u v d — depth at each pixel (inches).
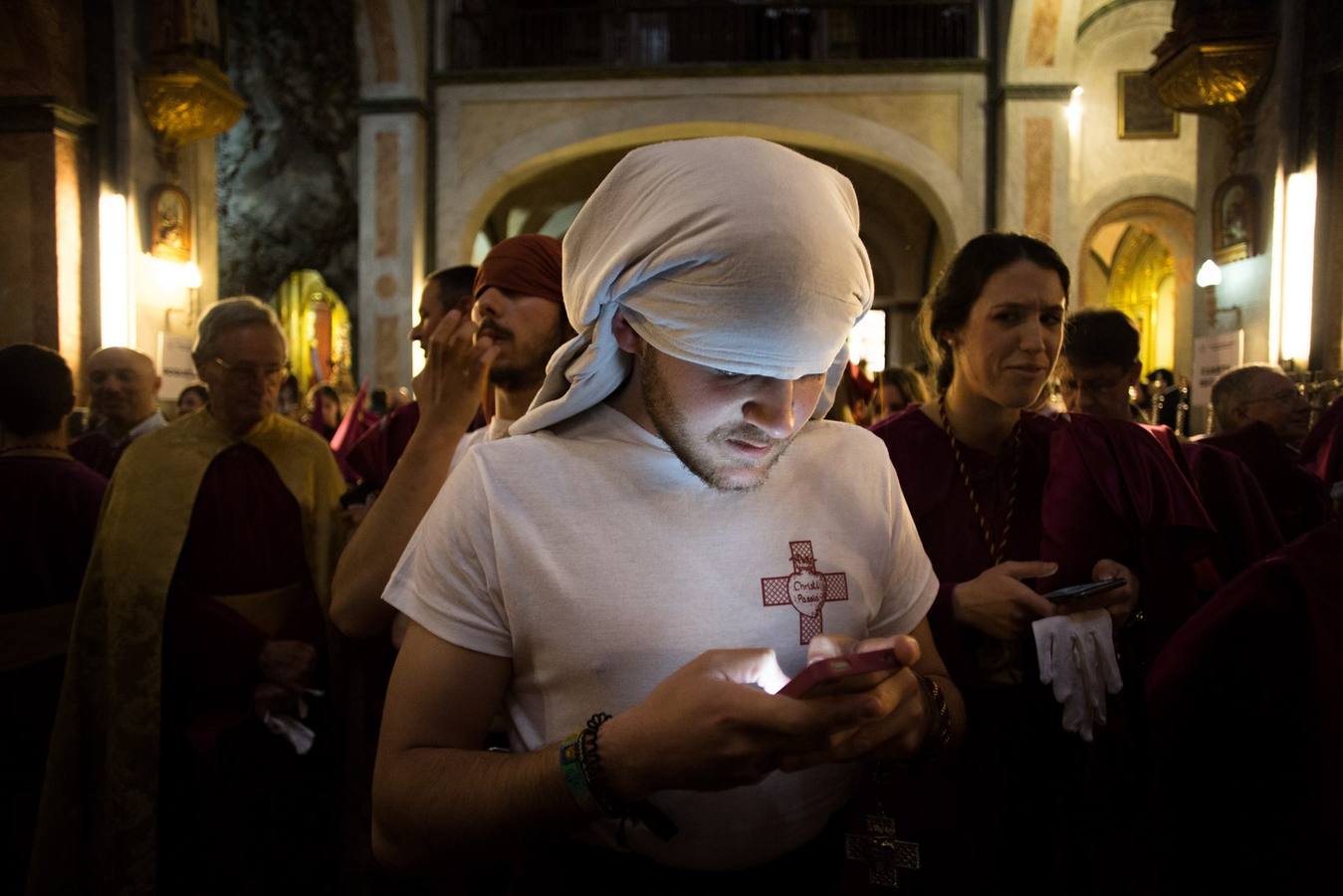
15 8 322.3
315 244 562.9
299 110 564.1
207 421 99.8
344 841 99.2
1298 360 284.8
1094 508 62.3
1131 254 756.0
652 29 613.6
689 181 32.6
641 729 30.9
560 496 36.3
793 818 38.4
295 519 100.2
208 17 369.1
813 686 28.9
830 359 33.7
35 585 98.9
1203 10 300.5
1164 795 51.4
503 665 37.4
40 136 334.3
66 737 91.0
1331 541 47.1
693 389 33.5
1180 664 48.9
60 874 89.8
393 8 531.2
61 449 104.0
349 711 100.1
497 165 550.3
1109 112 553.6
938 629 58.0
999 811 59.4
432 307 93.6
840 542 39.2
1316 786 44.3
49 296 335.0
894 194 655.1
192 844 92.7
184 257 382.6
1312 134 283.4
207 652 90.7
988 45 526.9
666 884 38.0
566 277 38.7
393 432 95.9
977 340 64.4
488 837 33.1
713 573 36.0
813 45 598.5
